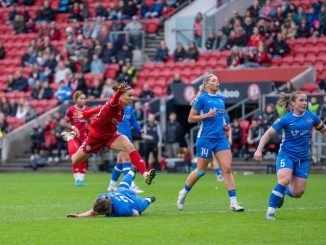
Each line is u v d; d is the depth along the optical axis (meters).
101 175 65.88
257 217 29.91
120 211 30.17
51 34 89.50
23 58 87.69
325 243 23.55
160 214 31.28
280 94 30.02
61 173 70.69
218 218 29.64
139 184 51.94
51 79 83.88
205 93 32.72
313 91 70.69
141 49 83.62
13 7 94.12
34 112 79.56
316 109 64.44
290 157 29.25
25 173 71.19
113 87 33.09
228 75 73.75
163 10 87.44
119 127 43.56
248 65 75.50
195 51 80.62
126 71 79.12
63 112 77.19
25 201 38.81
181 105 73.12
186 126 74.56
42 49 86.62
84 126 49.44
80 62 83.44
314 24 78.50
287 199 38.28
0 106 81.38
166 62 81.75
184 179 58.00
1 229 27.02
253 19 79.31
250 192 43.66
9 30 93.38
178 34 84.19
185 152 68.69
